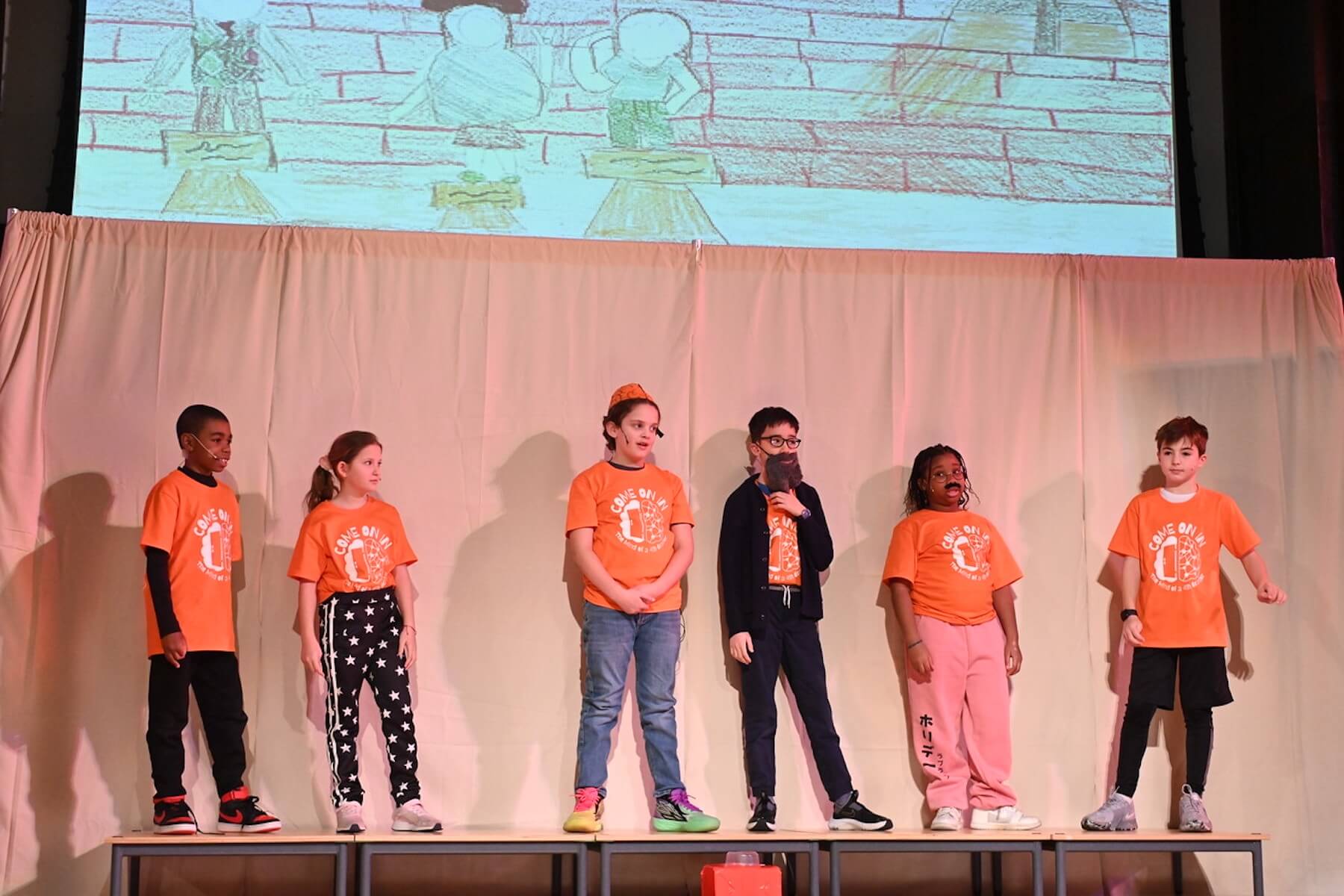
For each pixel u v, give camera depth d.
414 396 3.93
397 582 3.69
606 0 4.33
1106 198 4.41
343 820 3.46
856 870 3.92
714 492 3.97
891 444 4.05
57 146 4.15
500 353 3.98
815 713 3.71
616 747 3.82
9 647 3.66
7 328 3.80
